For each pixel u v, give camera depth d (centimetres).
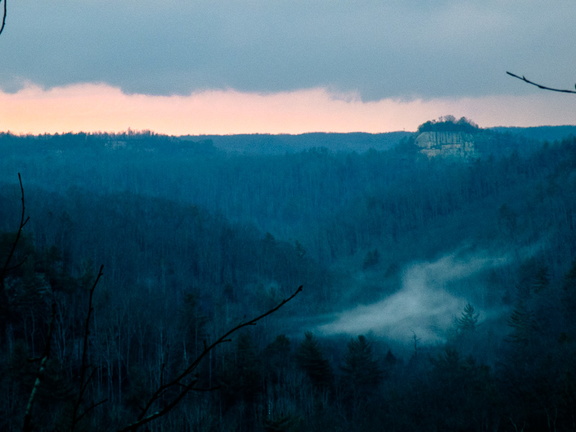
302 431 5400
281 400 5928
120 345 7531
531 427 3325
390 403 5331
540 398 3478
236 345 7531
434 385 5025
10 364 5222
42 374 225
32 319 7050
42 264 7900
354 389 7119
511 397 3816
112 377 7025
